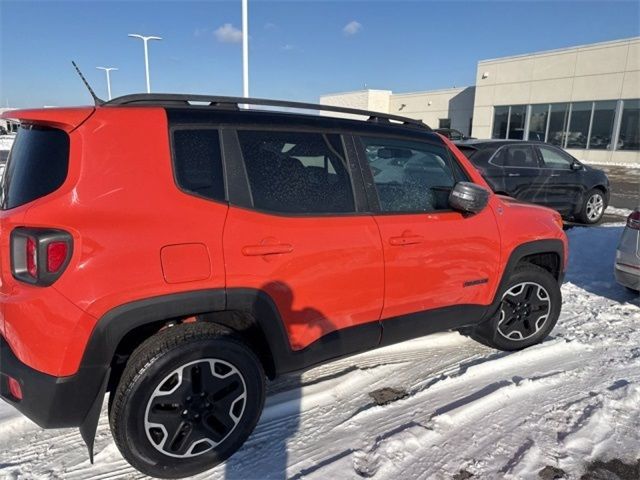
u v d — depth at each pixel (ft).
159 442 7.30
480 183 11.21
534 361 11.90
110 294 6.51
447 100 114.52
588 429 9.04
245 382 7.90
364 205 9.09
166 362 7.06
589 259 22.57
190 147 7.48
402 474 7.85
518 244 11.41
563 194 29.14
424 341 12.98
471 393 10.32
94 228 6.47
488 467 8.05
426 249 9.66
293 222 8.11
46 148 6.93
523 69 88.28
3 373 6.77
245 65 47.29
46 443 8.57
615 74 74.64
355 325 9.07
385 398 10.17
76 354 6.46
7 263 6.80
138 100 7.47
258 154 8.09
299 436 8.84
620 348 12.75
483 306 11.10
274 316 7.92
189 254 7.06
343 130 9.18
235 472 7.87
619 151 75.82
